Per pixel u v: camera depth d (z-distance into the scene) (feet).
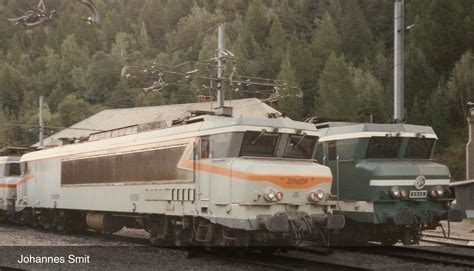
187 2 515.91
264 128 55.36
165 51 433.07
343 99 305.12
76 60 371.76
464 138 256.73
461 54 307.78
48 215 94.53
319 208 55.62
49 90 365.61
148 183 65.46
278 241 54.65
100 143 77.82
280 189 53.06
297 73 363.35
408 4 372.38
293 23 466.70
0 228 101.19
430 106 262.26
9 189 107.24
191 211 58.13
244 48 366.84
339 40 407.03
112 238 79.87
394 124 65.51
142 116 232.32
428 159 66.64
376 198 60.80
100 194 75.77
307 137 57.82
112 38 449.48
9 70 359.05
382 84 350.02
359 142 63.57
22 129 329.31
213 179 55.57
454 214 63.16
